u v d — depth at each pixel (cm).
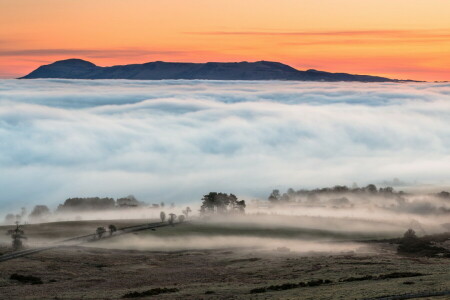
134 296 15662
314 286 15325
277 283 16600
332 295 12850
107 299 15350
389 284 14050
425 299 11456
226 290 15588
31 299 15912
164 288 16700
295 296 13312
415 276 15738
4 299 16100
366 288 13625
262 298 13525
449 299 11219
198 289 16350
